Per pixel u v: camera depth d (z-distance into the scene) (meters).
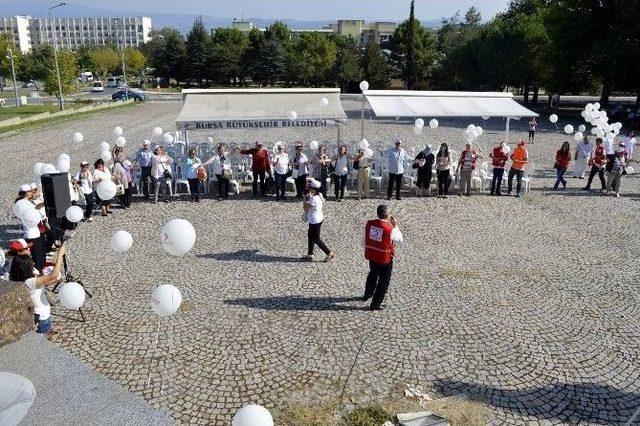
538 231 13.80
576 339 8.40
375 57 69.94
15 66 67.94
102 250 12.12
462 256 11.99
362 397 6.94
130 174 15.69
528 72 52.81
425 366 7.63
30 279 7.35
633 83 43.50
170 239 6.69
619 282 10.59
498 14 71.94
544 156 24.70
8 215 14.62
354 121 38.78
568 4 41.47
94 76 108.44
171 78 83.69
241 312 9.17
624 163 17.23
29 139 29.58
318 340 8.29
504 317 9.10
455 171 18.58
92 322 8.77
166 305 6.73
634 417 6.25
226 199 16.80
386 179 18.80
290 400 6.86
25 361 4.99
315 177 17.34
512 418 6.53
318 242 11.48
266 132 32.41
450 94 19.66
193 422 6.41
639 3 36.59
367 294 9.48
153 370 7.46
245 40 83.94
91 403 4.53
